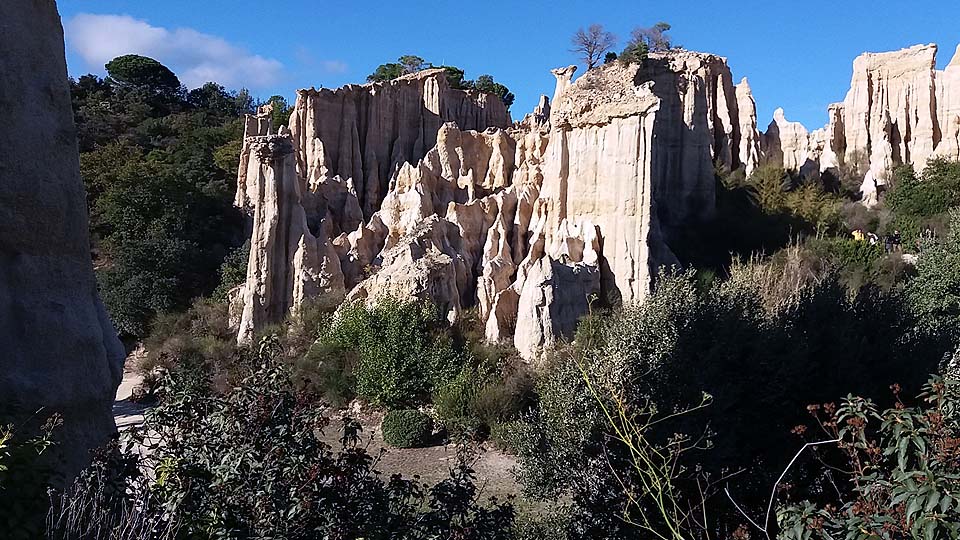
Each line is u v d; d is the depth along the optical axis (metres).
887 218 53.56
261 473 7.56
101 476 7.01
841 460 14.16
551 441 14.80
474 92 60.25
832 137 67.62
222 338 38.34
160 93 98.00
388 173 52.44
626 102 32.44
